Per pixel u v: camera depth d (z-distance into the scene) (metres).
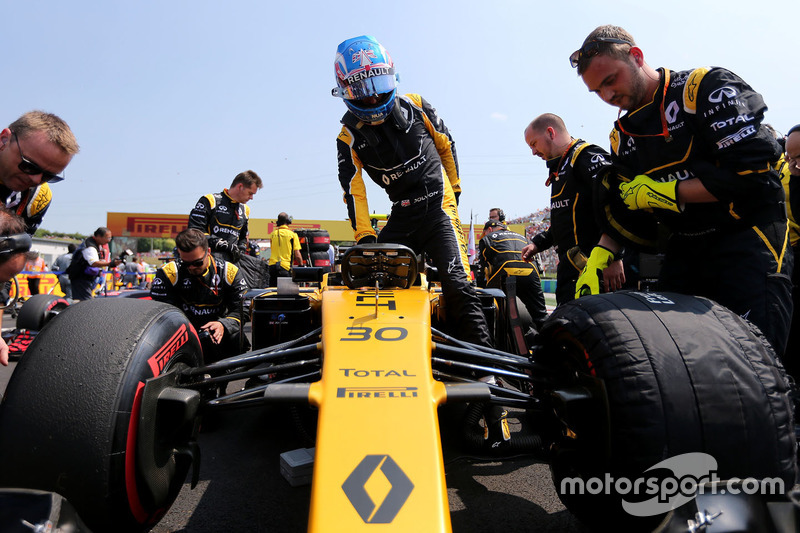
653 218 2.20
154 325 1.65
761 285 1.90
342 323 1.83
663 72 1.98
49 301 3.10
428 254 3.05
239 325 3.41
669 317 1.53
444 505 1.17
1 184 2.15
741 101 1.76
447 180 3.14
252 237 34.25
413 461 1.24
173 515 2.02
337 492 1.18
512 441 2.33
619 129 2.16
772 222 1.95
